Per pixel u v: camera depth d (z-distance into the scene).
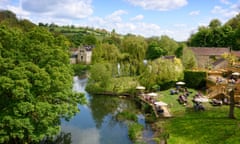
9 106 25.61
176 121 40.12
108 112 50.16
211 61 91.75
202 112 42.78
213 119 38.59
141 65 73.31
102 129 40.03
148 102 53.16
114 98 62.12
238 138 30.25
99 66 68.06
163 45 117.19
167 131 36.00
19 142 29.61
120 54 75.56
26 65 26.67
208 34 124.69
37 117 27.34
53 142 34.41
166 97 54.59
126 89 65.25
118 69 73.12
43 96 28.91
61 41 35.94
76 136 36.84
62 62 32.44
